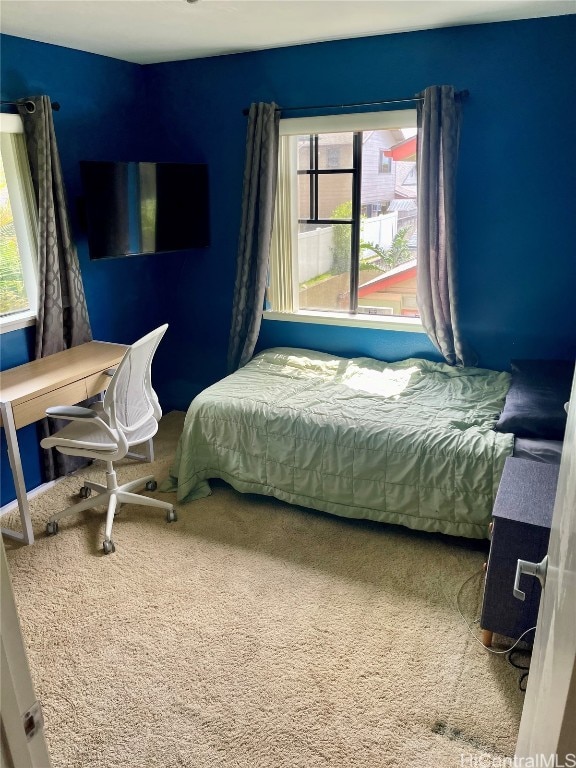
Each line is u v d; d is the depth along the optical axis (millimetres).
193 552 2654
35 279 3174
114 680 1965
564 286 3209
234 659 2045
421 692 1901
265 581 2451
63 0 2379
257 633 2164
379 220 3881
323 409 2906
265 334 4031
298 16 2746
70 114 3268
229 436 2998
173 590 2402
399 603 2309
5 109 2891
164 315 4242
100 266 3605
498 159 3150
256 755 1698
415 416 2805
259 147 3490
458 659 2031
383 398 3039
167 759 1691
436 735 1754
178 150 3896
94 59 3385
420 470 2590
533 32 2904
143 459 3529
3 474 3016
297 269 3855
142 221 3453
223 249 3953
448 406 2912
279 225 3723
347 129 3391
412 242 3893
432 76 3143
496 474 2455
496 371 3426
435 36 3068
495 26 2955
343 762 1673
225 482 3295
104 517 2938
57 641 2135
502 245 3270
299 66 3406
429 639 2123
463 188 3264
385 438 2664
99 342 3412
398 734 1758
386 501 2686
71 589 2414
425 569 2512
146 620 2236
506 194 3188
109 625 2211
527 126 3053
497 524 1893
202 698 1891
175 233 3678
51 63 3115
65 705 1872
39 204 2967
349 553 2635
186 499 3078
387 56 3195
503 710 1832
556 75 2932
